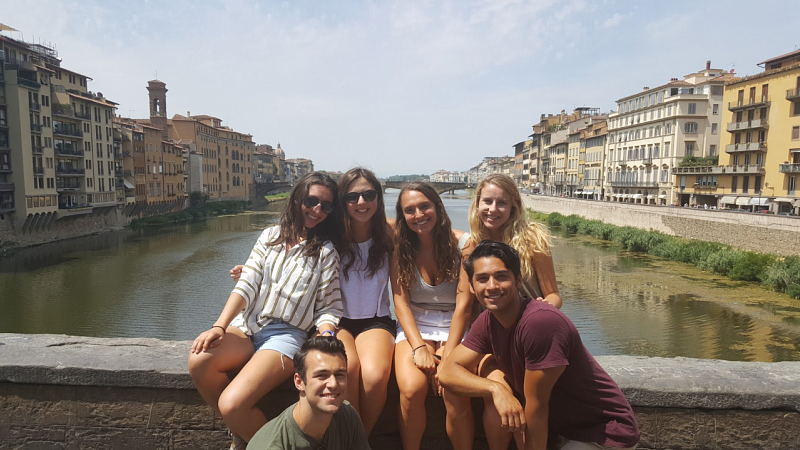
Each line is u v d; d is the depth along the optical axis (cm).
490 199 336
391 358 321
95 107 5984
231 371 317
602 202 5944
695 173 5675
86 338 380
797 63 4262
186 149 9069
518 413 269
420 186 337
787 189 4378
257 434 259
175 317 2508
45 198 4919
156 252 4475
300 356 248
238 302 315
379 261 355
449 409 299
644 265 3638
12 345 359
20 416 334
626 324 2277
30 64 4731
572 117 10269
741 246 3681
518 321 262
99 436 333
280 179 16875
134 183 7025
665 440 315
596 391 263
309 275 322
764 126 4600
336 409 243
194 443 330
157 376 326
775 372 333
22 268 3709
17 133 4559
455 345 320
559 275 3294
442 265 345
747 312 2428
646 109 6800
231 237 5531
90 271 3616
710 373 330
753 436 312
